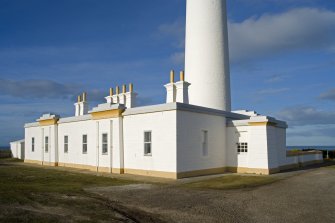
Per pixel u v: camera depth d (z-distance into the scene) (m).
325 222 8.67
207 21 26.03
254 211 9.80
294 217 9.16
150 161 19.42
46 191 12.27
